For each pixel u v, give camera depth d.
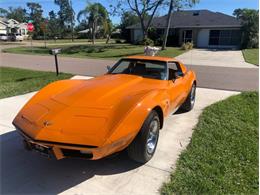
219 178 3.16
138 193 2.91
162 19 38.66
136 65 4.78
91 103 3.28
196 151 3.83
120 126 2.91
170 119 5.26
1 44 39.22
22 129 3.13
